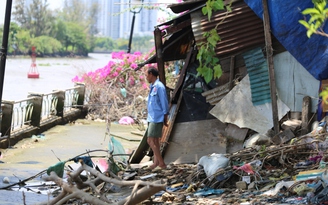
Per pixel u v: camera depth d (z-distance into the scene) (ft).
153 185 22.84
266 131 39.06
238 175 32.12
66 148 51.03
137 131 61.05
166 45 44.52
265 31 38.06
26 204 30.99
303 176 29.04
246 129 39.99
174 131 43.24
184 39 45.14
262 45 39.29
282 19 37.27
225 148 40.96
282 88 39.32
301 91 38.83
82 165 25.58
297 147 33.37
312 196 26.58
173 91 43.98
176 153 42.55
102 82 72.95
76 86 73.31
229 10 36.91
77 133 59.77
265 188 30.22
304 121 37.76
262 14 38.14
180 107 43.57
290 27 37.11
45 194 34.09
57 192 34.06
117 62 73.97
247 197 28.94
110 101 71.41
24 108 57.11
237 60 40.11
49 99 64.90
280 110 39.17
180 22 42.22
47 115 64.59
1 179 38.11
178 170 37.96
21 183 36.47
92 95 73.15
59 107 66.28
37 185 36.42
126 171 39.75
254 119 39.58
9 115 51.13
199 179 33.91
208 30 39.58
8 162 44.47
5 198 32.68
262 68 39.29
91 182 25.70
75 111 70.74
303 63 37.06
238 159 34.09
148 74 40.29
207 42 38.93
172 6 40.88
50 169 33.50
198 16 39.88
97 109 72.54
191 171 36.68
